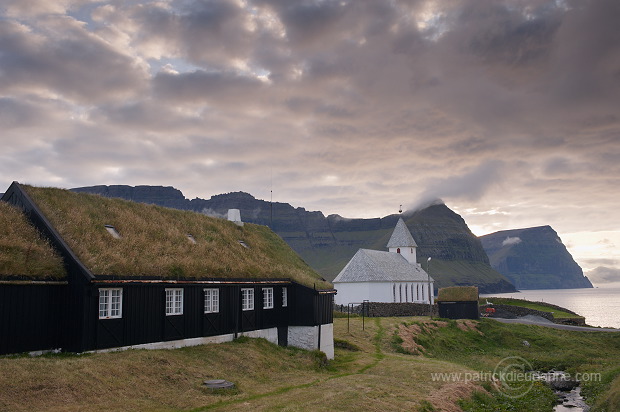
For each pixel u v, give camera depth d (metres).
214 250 41.00
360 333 57.91
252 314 40.41
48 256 28.39
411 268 111.62
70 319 27.91
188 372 28.75
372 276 95.00
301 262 52.94
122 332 29.64
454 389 34.44
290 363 37.09
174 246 37.41
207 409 23.94
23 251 27.58
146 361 28.14
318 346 44.41
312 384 31.70
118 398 23.38
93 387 23.56
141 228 37.16
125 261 30.89
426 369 40.72
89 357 26.89
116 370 25.88
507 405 34.03
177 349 32.59
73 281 28.17
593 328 84.56
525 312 100.81
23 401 20.98
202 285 35.62
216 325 36.69
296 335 44.00
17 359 24.34
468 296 82.25
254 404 25.33
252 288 40.66
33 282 26.64
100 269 28.89
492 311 100.00
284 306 44.12
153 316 31.70
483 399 34.56
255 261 44.38
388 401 28.59
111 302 29.33
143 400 23.83
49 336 27.53
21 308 26.16
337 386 31.33
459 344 64.69
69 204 34.12
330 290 47.41
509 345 68.38
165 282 32.31
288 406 25.28
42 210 31.14
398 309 83.88
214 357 32.97
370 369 39.97
